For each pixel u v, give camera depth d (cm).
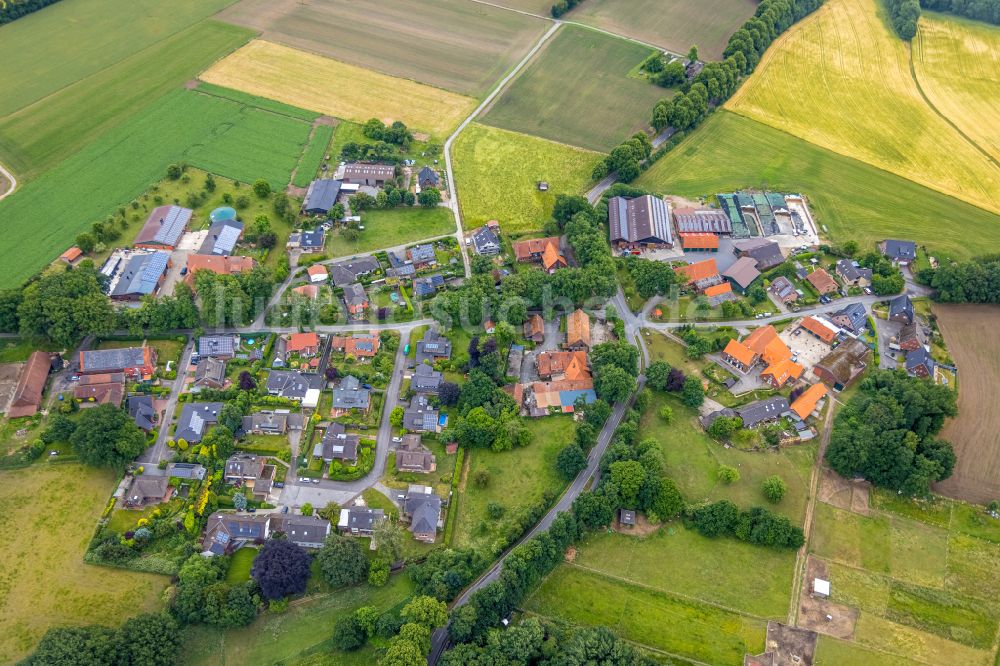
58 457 16512
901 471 16612
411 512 15838
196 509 15725
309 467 16812
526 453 17412
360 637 13612
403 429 17650
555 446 17612
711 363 19900
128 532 15250
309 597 14488
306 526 15225
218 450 16650
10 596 14175
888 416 17375
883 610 14900
